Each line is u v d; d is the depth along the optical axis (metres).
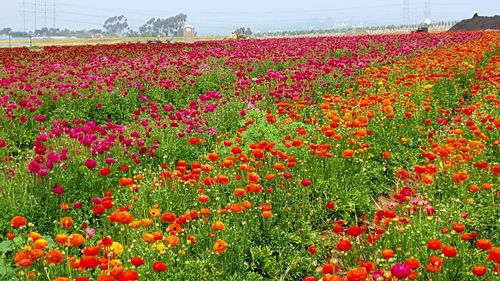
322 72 16.19
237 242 5.53
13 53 27.83
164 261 5.03
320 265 5.78
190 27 75.06
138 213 6.34
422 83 13.81
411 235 5.44
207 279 4.95
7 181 6.96
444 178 7.53
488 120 9.44
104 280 3.62
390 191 8.07
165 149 9.15
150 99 14.99
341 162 8.09
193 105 11.24
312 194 7.14
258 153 6.66
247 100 12.97
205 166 6.59
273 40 39.00
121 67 19.16
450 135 9.64
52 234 5.96
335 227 4.91
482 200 6.80
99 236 5.83
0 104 11.52
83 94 14.05
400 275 3.87
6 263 4.86
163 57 22.70
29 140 10.70
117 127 9.26
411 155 9.30
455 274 4.93
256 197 6.50
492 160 8.62
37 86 14.04
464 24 82.88
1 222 5.89
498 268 4.42
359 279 3.69
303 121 11.42
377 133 9.74
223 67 20.59
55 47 34.34
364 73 17.61
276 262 5.62
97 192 7.15
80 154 8.28
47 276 4.32
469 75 16.62
